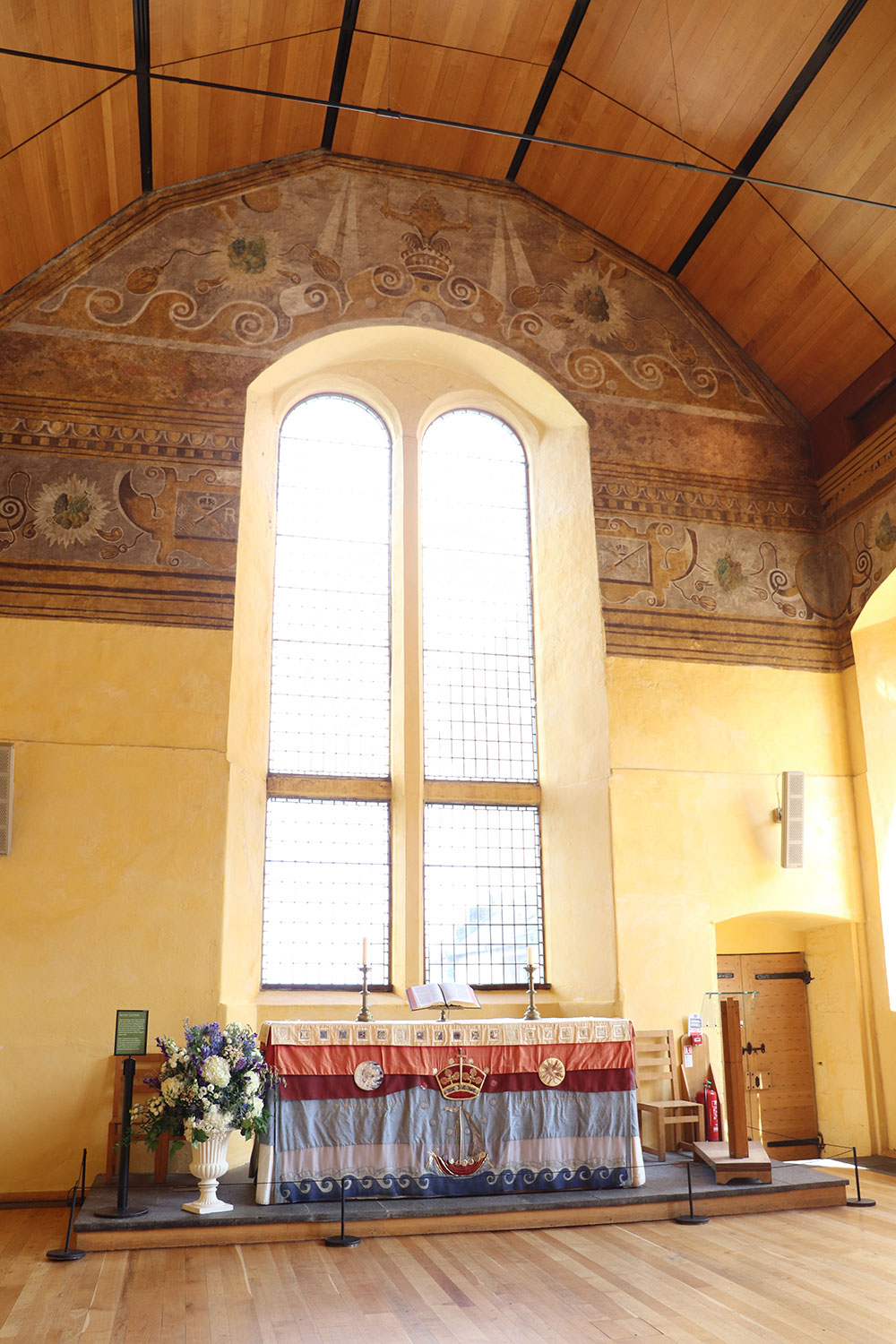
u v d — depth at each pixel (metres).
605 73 11.56
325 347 12.59
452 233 13.08
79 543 10.84
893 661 12.72
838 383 12.96
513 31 11.36
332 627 12.77
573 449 13.07
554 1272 6.97
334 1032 8.66
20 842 9.95
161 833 10.24
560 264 13.32
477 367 13.47
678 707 12.16
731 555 12.85
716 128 11.51
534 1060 8.94
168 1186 8.95
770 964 13.00
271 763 12.14
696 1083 11.09
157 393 11.48
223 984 10.12
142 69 10.40
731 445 13.23
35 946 9.76
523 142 12.83
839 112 10.67
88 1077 9.59
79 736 10.32
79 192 11.11
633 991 11.20
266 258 12.30
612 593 12.30
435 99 12.27
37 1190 9.28
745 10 10.34
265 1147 8.33
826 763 12.54
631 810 11.69
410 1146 8.55
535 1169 8.70
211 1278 6.89
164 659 10.69
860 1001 12.12
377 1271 7.02
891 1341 5.68
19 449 10.98
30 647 10.45
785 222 11.95
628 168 12.53
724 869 11.84
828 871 12.22
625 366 13.16
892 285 11.51
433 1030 8.85
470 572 13.49
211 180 12.37
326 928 11.85
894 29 9.80
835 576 13.04
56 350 11.34
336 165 12.90
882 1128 11.83
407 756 12.34
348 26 11.22
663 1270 7.02
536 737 13.20
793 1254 7.40
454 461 13.83
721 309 13.41
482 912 12.44
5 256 10.96
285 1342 5.72
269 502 12.59
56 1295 6.54
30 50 9.23
